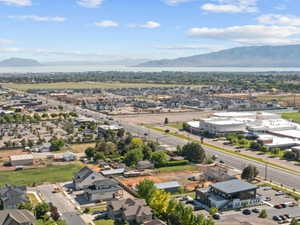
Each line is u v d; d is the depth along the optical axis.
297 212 85.88
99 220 80.62
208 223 71.25
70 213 84.31
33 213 80.44
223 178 105.31
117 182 105.75
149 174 115.31
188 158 130.50
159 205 80.38
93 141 159.38
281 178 112.44
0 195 88.81
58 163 126.69
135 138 144.62
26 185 103.19
